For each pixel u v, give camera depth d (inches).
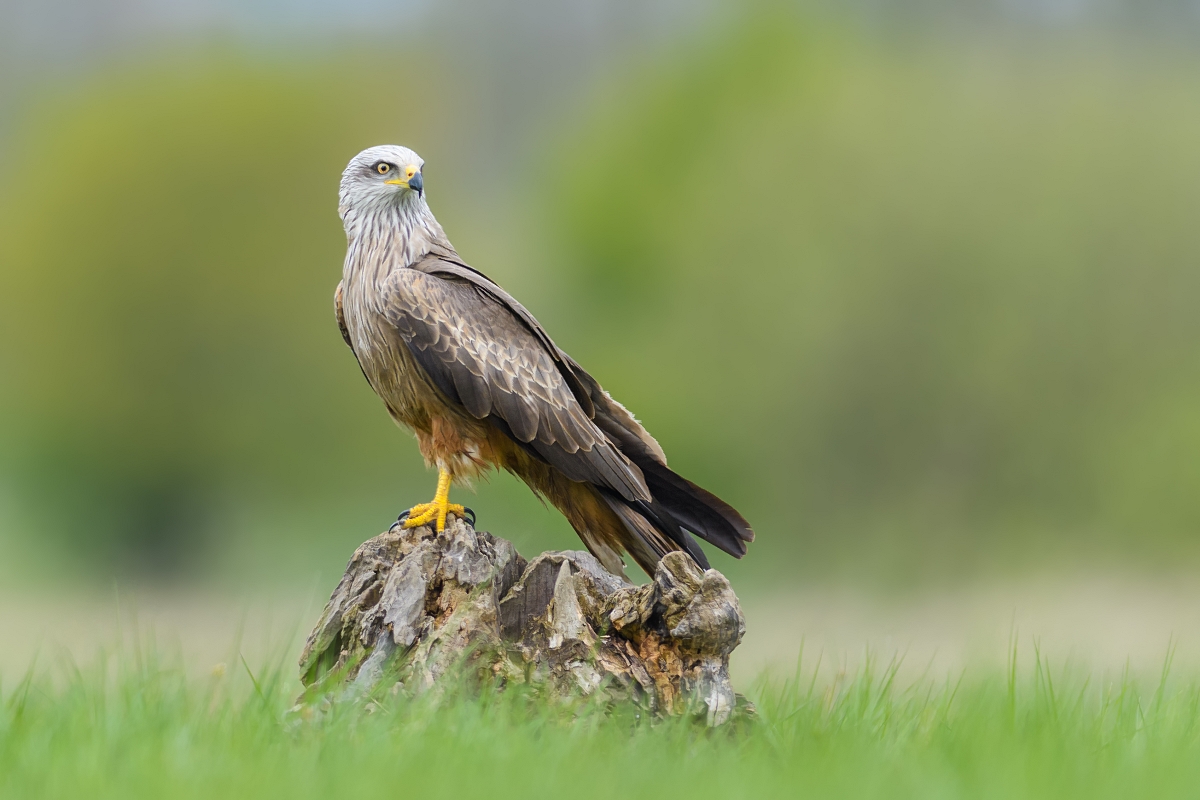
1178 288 1280.8
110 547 1572.3
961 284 1289.4
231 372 1600.6
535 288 1674.5
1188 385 1277.1
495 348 289.4
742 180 1359.5
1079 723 239.1
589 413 297.9
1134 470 1266.0
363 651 242.1
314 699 235.9
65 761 198.4
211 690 254.7
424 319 287.9
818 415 1332.4
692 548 281.3
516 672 234.8
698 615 228.8
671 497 284.5
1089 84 1321.4
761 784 197.0
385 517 1555.1
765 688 269.9
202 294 1593.3
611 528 295.3
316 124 1673.2
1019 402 1295.5
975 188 1288.1
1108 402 1295.5
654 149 1630.2
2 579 1384.1
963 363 1293.1
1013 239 1283.2
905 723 243.4
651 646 235.8
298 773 194.7
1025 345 1294.3
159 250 1601.9
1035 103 1316.4
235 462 1592.0
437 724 215.3
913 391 1306.6
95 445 1595.7
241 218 1616.6
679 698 231.0
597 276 1637.6
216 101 1644.9
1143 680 321.1
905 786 197.8
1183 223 1278.3
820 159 1317.7
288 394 1598.2
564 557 247.6
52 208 1643.7
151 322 1601.9
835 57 1492.4
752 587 1233.4
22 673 372.5
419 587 240.2
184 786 191.0
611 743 214.8
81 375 1606.8
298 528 1573.6
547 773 195.3
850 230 1302.9
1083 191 1284.4
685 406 1369.3
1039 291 1284.4
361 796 185.5
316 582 261.7
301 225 1633.9
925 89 1342.3
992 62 1364.4
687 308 1403.8
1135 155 1289.4
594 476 285.7
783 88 1473.9
